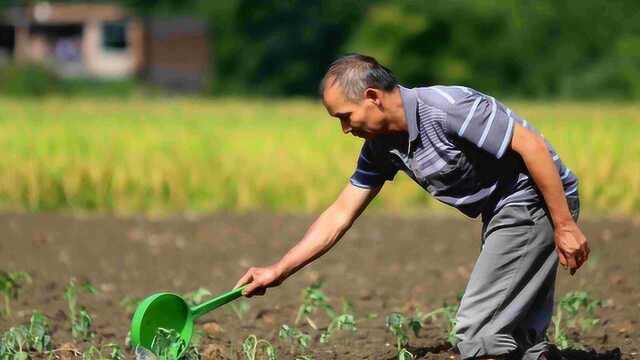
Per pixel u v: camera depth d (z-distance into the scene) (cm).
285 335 1448
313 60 16688
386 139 1250
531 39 14612
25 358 1397
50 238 2945
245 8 16762
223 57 16825
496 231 1257
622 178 3744
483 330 1271
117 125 5253
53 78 14000
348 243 2867
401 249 2772
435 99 1201
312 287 1636
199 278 2416
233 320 1867
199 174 3866
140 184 3788
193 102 9206
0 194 3788
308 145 4291
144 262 2617
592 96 14162
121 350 1545
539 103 9419
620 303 1944
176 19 16688
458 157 1214
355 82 1191
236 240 2988
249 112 7262
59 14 16325
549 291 1300
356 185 1327
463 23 14325
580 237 1205
